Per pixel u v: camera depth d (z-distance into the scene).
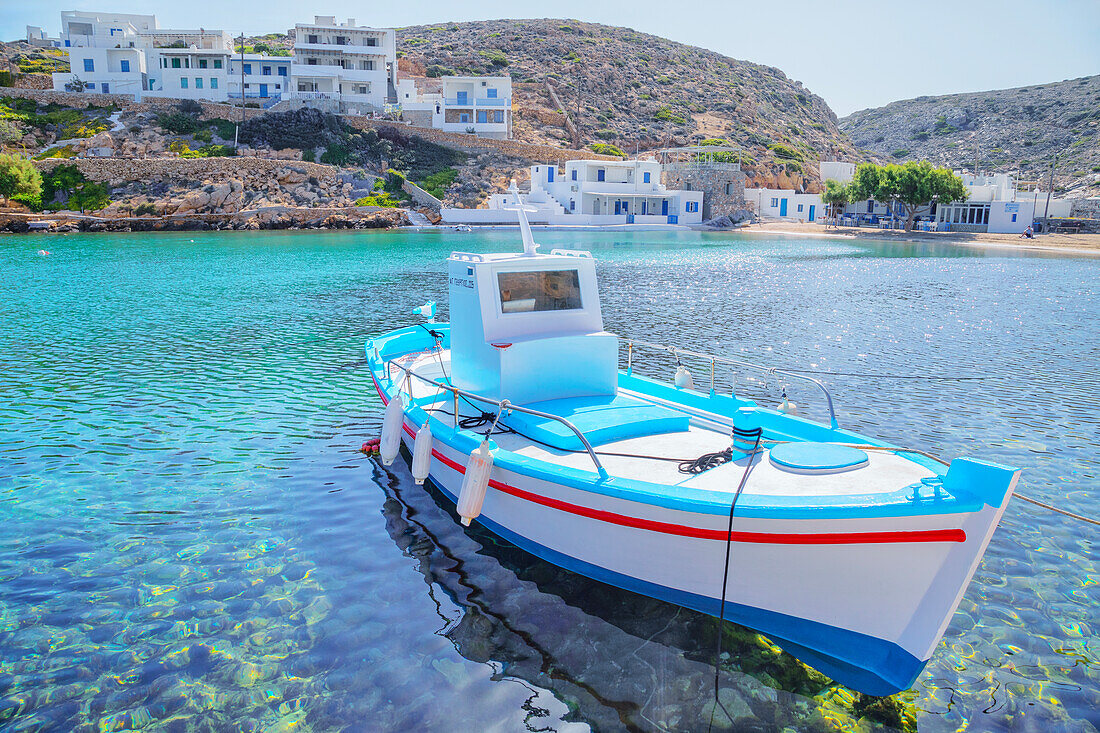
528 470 6.94
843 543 5.50
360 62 81.50
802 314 24.02
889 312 24.61
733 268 38.66
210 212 59.38
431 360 12.02
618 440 7.82
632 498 6.20
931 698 5.63
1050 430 11.91
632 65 133.88
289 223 60.91
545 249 46.22
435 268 35.34
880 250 52.97
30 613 6.59
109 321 21.33
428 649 6.11
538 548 7.44
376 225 62.22
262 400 13.49
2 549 7.79
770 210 84.31
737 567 5.97
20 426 11.88
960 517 5.17
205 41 81.88
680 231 70.25
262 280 30.83
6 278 30.56
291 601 6.83
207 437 11.47
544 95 111.69
